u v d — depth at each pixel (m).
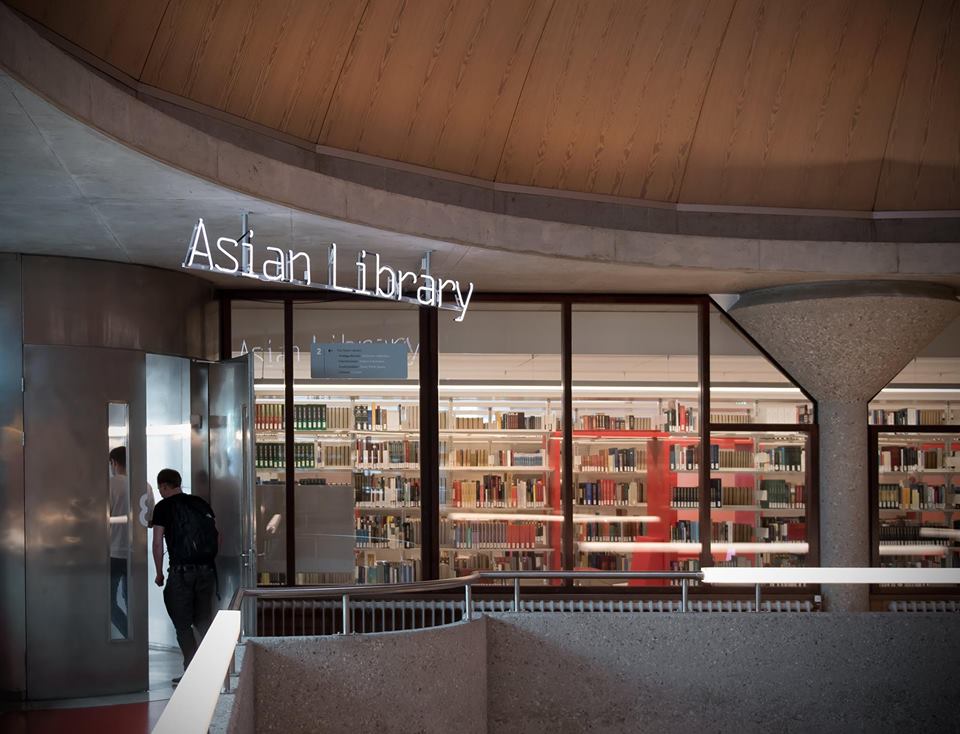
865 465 10.73
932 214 10.02
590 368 10.75
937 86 9.39
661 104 9.26
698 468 10.82
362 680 7.53
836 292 10.05
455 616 10.36
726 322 10.91
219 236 7.66
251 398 8.98
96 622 8.08
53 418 8.00
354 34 7.72
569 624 8.60
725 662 8.70
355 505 10.41
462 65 8.44
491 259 8.82
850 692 8.78
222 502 9.30
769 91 9.34
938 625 8.87
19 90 4.51
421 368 10.55
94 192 6.30
